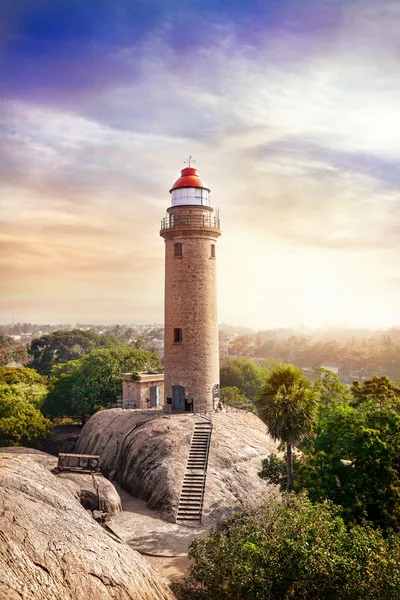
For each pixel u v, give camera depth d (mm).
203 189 44062
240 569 15430
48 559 14406
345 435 25156
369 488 23578
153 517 28562
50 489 20500
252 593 15250
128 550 18672
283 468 29109
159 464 32500
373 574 14969
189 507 28859
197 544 17891
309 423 27062
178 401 42844
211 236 43469
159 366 70125
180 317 42594
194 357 42219
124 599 14938
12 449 36719
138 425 39062
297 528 16531
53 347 136500
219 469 32125
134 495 32781
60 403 63188
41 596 12734
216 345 43719
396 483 23672
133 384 50781
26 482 19578
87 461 30922
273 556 15625
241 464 33156
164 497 29812
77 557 15320
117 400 58281
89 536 17391
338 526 17859
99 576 15117
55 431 59594
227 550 16594
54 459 34031
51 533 15859
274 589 15523
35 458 33344
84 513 20094
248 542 16438
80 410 60312
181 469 31750
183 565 22641
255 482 31984
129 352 66125
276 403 27203
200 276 42688
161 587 17500
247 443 35531
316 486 23859
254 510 21219
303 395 27312
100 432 43344
